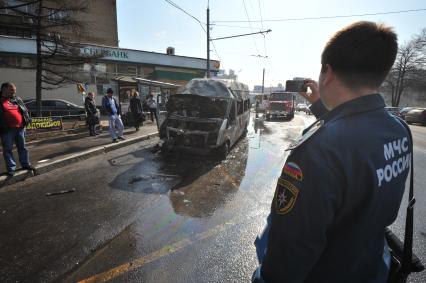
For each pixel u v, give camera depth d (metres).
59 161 6.75
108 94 9.30
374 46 0.92
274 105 24.27
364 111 0.94
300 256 0.88
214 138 7.48
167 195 5.07
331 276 0.97
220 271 2.93
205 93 8.50
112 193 5.10
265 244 1.25
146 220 4.05
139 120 12.36
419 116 22.83
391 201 0.98
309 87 1.72
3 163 6.48
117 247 3.34
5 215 4.13
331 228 0.93
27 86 21.17
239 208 4.54
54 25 12.80
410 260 1.14
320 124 1.00
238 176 6.32
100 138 10.24
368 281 1.00
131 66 25.77
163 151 8.20
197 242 3.47
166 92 17.94
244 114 11.18
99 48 23.38
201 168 6.95
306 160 0.89
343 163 0.85
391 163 0.95
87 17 31.61
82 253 3.21
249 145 10.31
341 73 0.98
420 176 6.55
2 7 11.94
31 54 20.72
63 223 3.92
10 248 3.29
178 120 8.05
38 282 2.73
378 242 1.03
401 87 41.12
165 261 3.08
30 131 10.04
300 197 0.87
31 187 5.33
